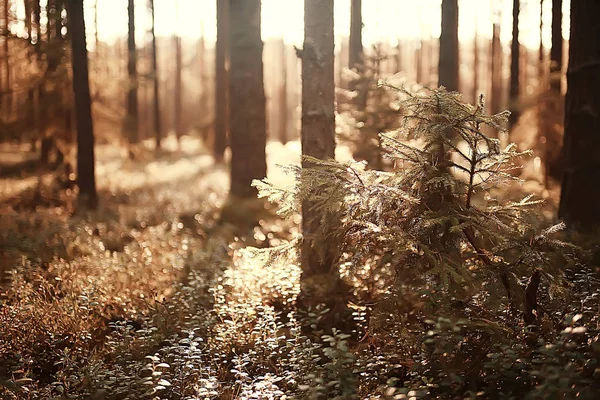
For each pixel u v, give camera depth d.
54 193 16.05
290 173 5.30
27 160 22.31
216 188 17.72
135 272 8.30
